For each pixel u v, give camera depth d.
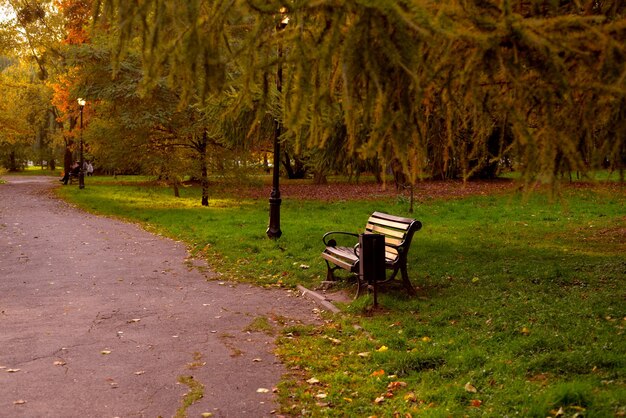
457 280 9.59
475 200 23.89
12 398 5.28
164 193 32.81
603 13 3.80
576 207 19.98
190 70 3.40
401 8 2.86
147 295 9.48
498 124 4.11
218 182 25.28
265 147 24.88
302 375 6.03
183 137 24.69
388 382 5.77
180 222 18.97
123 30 3.42
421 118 3.50
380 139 3.18
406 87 3.16
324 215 20.50
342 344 7.04
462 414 4.82
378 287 9.40
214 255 13.03
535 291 8.50
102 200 28.02
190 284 10.36
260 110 3.79
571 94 3.27
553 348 6.10
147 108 22.45
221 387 5.66
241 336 7.35
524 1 3.63
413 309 8.22
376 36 3.03
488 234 14.95
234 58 3.40
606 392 4.86
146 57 3.44
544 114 3.51
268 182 39.03
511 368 5.67
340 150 9.28
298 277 10.61
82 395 5.40
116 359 6.41
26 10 22.77
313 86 3.47
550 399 4.80
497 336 6.63
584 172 3.34
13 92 45.06
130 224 19.09
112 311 8.45
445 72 3.37
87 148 41.31
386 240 9.52
